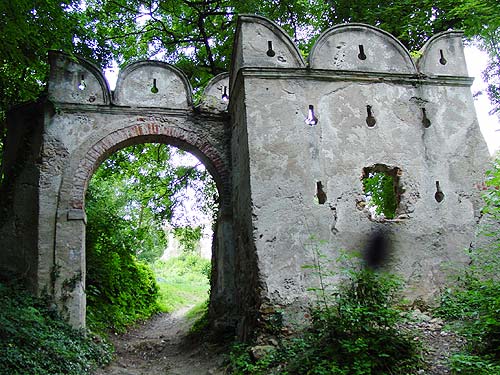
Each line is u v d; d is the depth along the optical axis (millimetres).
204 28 17484
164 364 9375
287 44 9766
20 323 7430
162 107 10797
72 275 9430
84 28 12969
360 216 9000
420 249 9023
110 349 9805
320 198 8953
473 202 9523
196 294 25859
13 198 9805
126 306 14625
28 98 10477
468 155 9789
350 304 6777
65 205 9742
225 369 7898
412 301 8664
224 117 11148
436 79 10070
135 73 10891
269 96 9258
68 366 7211
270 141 9000
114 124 10438
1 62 8945
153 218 16859
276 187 8781
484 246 9242
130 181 19344
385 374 5965
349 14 14805
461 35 10609
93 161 10125
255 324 8172
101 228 13922
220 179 10781
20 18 7375
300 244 8562
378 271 8719
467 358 5770
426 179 9453
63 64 10453
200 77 17734
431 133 9758
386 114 9664
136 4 16422
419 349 6547
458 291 8844
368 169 9367
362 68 9891
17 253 9508
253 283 8445
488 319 6156
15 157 10141
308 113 9352
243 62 9445
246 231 9055
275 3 16016
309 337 7320
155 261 37594
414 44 14258
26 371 6316
